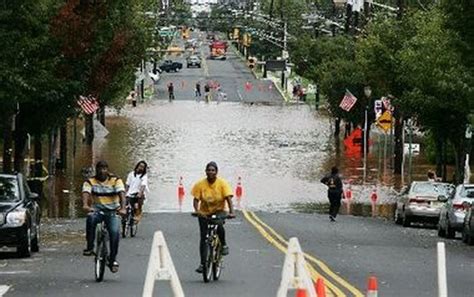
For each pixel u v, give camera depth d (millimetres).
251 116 196250
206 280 34250
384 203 88625
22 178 44781
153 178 102750
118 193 34625
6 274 36406
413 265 41094
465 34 54500
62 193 88250
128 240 52188
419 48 76062
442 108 73875
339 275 36781
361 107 135000
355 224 67812
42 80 60156
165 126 170250
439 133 76875
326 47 168250
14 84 55938
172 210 79562
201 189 34344
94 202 34594
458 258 45531
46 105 67125
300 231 59969
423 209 66562
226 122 182125
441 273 23328
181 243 50094
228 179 104438
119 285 33219
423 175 109125
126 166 111188
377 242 53812
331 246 49969
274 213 76562
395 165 108938
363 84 128500
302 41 196250
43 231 58406
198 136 154500
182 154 128125
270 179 105625
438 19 71938
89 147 131875
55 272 37125
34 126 68750
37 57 60438
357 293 31391
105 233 34438
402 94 86438
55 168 102562
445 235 58812
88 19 64812
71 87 64625
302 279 25500
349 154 133250
